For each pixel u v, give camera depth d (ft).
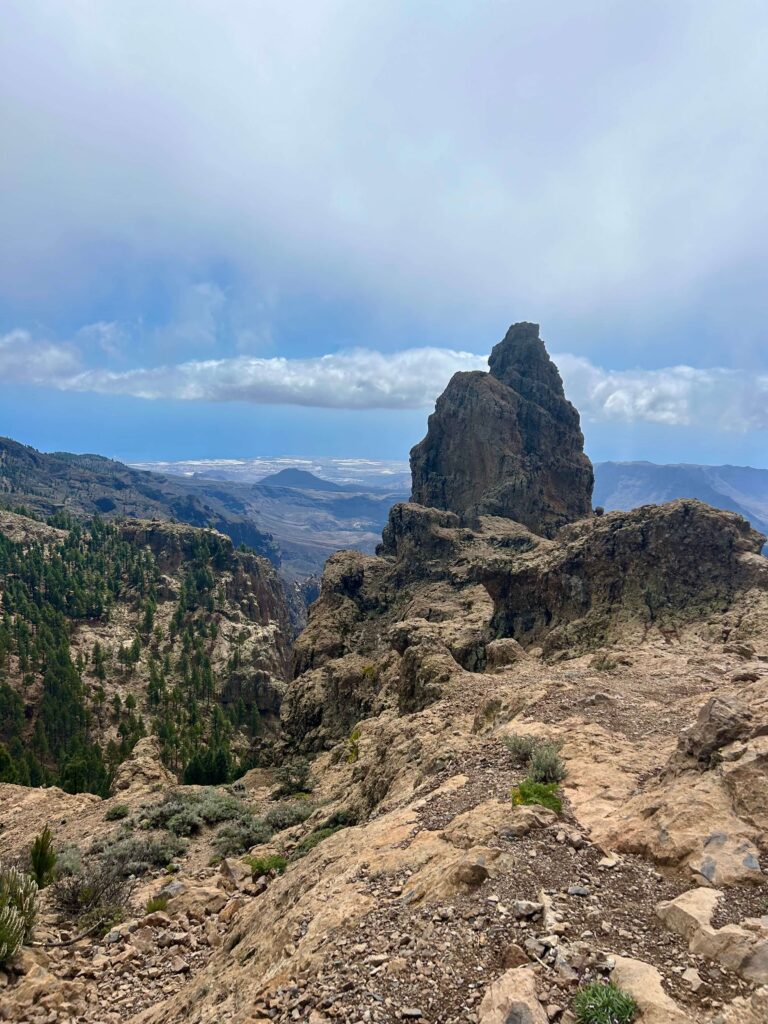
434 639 159.33
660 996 26.43
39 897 74.28
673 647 155.43
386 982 31.45
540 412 490.08
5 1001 49.57
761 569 177.68
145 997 52.08
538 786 53.26
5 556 612.70
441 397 514.68
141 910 72.18
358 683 239.71
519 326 539.70
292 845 92.12
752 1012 25.09
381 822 59.26
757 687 57.72
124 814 122.93
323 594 375.45
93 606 585.22
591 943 31.27
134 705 442.09
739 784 41.27
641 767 57.21
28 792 151.12
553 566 220.84
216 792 141.59
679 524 199.00
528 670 132.98
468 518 429.79
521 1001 26.71
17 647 475.72
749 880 34.04
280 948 40.78
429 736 93.04
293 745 242.17
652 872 37.96
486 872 39.50
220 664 554.05
